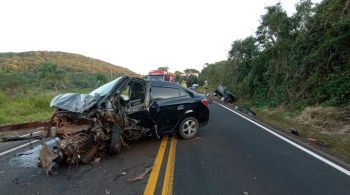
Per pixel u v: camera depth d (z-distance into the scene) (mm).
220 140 8250
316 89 13297
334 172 5547
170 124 8070
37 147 7891
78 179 5344
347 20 11711
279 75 17859
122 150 7223
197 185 4934
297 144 7762
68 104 6211
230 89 29938
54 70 53156
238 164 6031
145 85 7691
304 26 15953
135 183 5082
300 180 5145
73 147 5883
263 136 8812
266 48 20891
